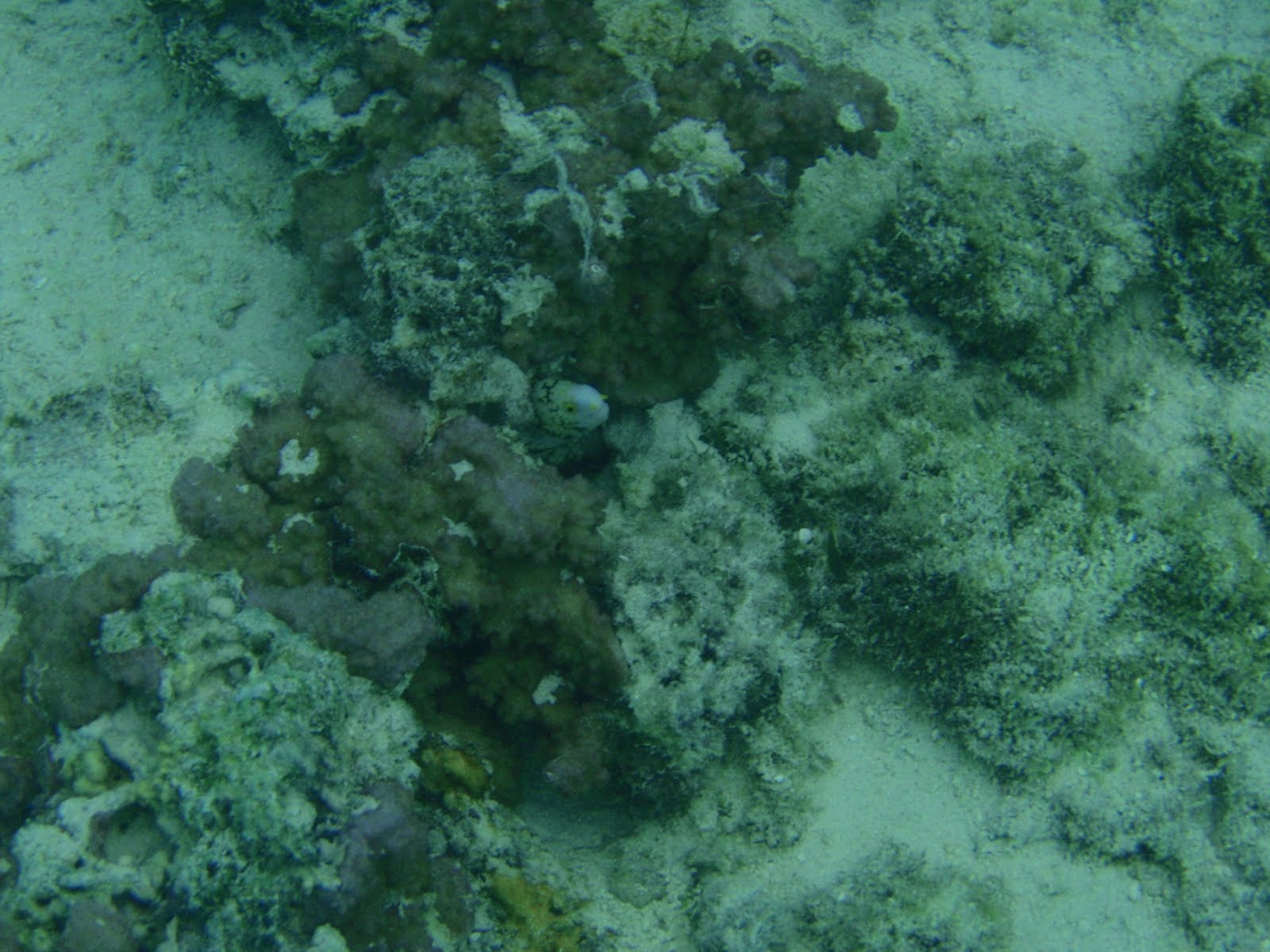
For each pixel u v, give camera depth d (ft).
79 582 8.12
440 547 8.81
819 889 9.75
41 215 11.37
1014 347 10.88
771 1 12.26
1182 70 12.91
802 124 9.50
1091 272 11.05
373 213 9.67
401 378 9.37
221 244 11.42
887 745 10.52
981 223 10.71
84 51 12.49
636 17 10.84
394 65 9.63
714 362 10.46
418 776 8.57
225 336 10.93
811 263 9.82
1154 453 11.10
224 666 7.89
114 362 10.34
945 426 10.44
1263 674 10.09
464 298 9.14
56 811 7.20
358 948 7.54
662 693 8.96
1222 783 9.99
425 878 8.43
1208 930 9.59
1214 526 10.53
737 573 9.49
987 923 9.53
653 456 10.32
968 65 12.69
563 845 10.17
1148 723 10.19
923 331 10.98
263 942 6.95
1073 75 12.82
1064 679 9.90
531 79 9.66
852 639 10.28
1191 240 11.63
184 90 12.07
